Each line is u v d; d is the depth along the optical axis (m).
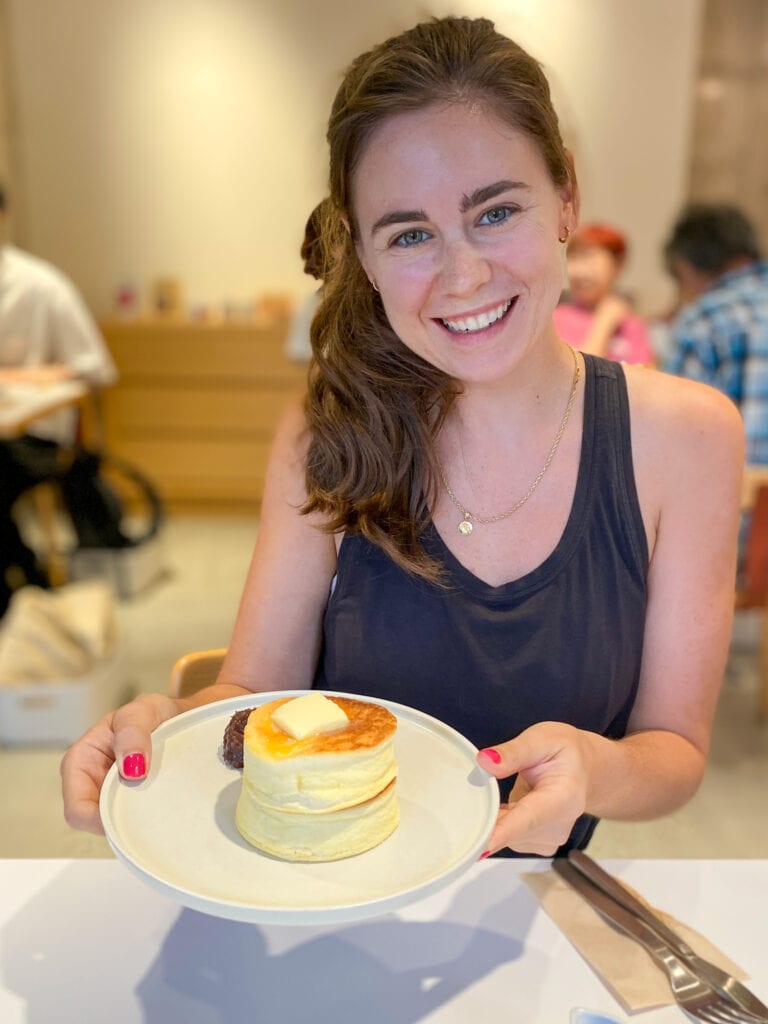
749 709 2.93
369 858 0.71
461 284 0.87
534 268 0.89
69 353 4.36
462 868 0.68
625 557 1.07
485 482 1.07
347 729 0.74
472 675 1.07
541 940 0.84
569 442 1.07
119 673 2.95
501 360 0.92
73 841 1.06
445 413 1.05
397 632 1.08
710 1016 0.75
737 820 1.95
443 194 0.85
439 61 0.84
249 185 5.18
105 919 0.87
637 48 4.99
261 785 0.72
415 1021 0.76
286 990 0.79
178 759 0.84
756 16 5.76
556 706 1.06
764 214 6.11
